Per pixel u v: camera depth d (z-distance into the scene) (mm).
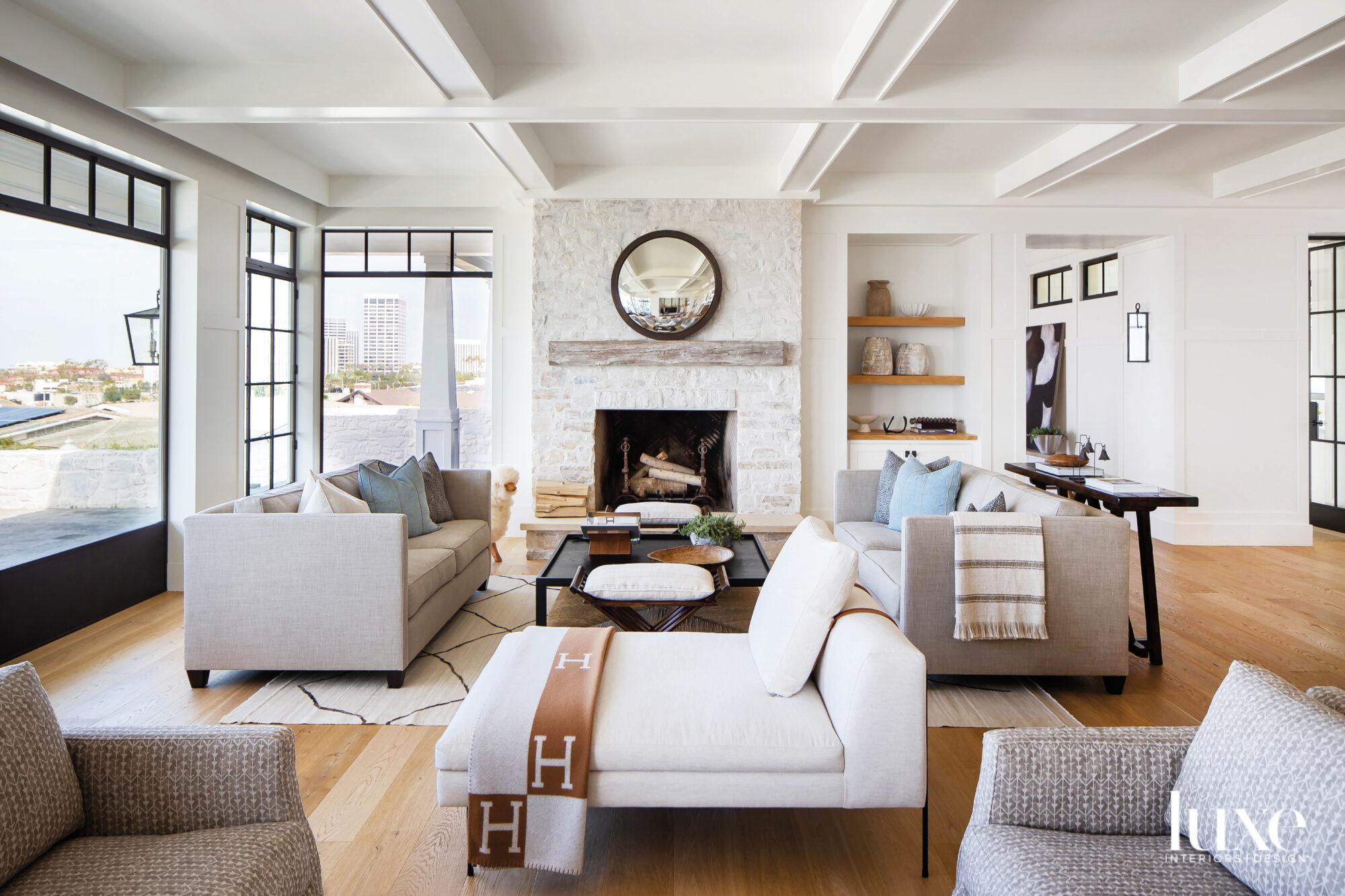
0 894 1155
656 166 5367
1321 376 6328
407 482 3934
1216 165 5285
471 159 5168
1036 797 1374
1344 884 1010
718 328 5535
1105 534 2926
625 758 1770
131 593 4055
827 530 2291
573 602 4203
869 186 5543
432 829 2055
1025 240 5762
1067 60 3422
